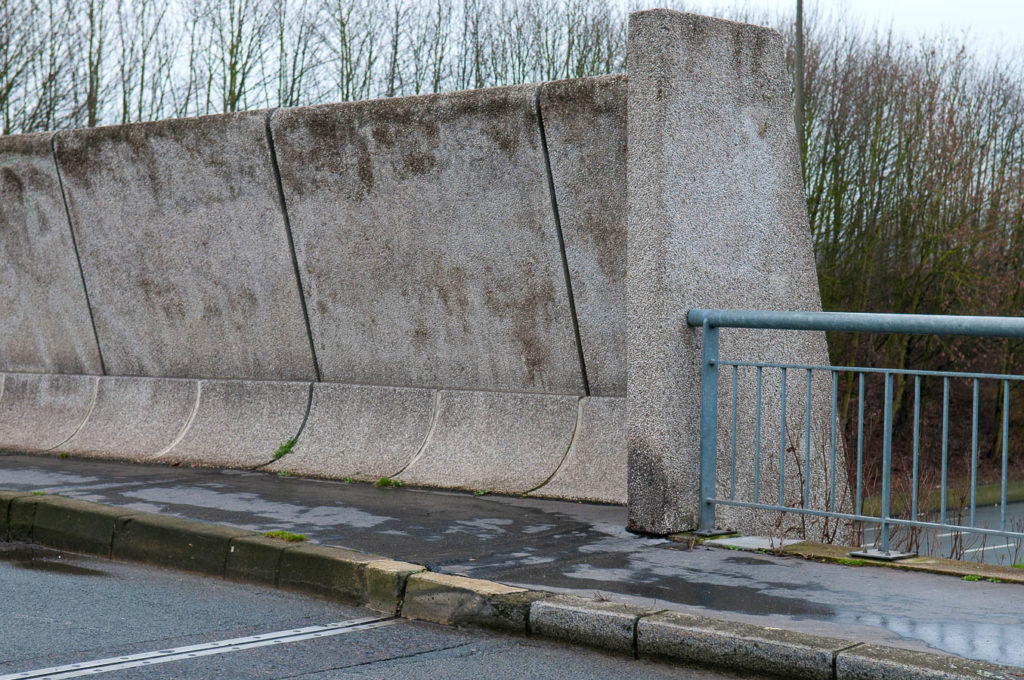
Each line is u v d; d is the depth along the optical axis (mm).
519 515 7000
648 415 6328
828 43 29359
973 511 5230
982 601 4883
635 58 6281
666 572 5480
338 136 8602
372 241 8695
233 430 9523
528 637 4867
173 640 4781
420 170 8266
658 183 6215
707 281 6531
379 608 5395
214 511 7023
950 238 27500
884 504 5633
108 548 6711
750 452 6902
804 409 7305
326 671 4344
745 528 6793
